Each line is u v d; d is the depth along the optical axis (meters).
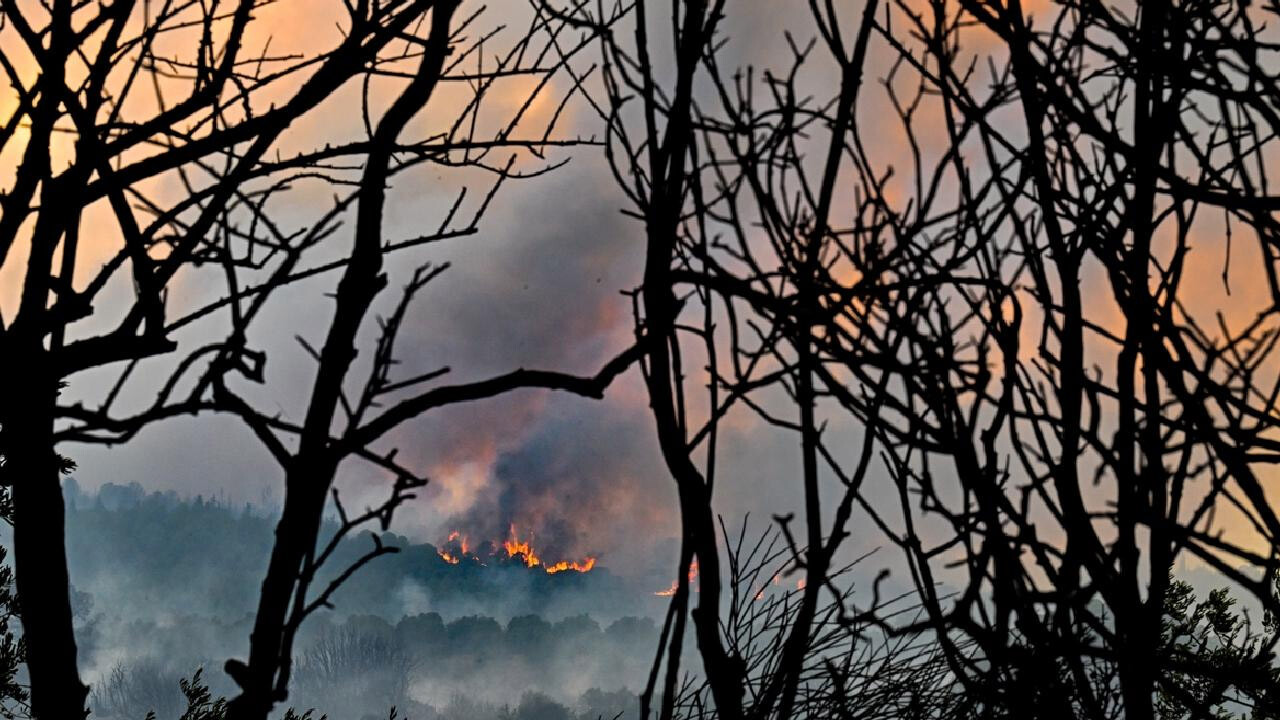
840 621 1.59
